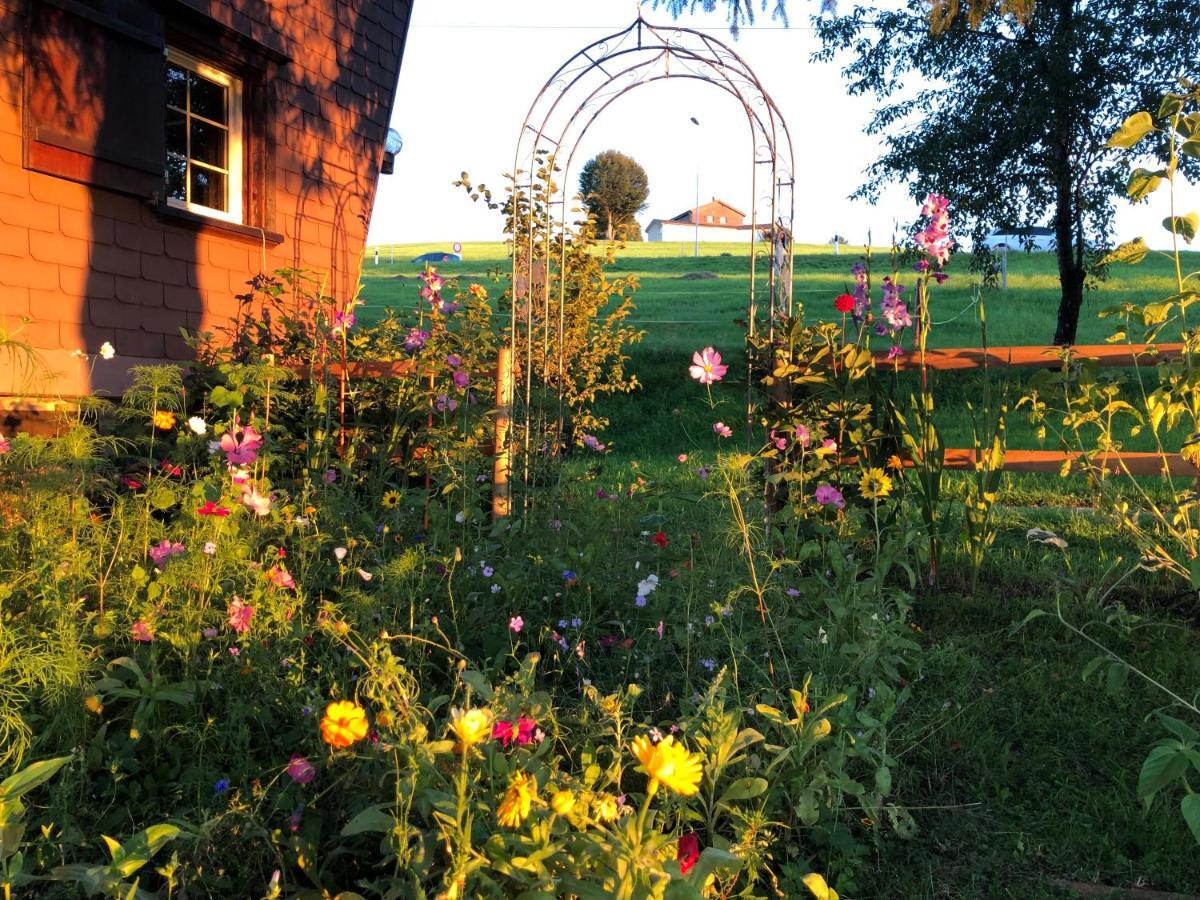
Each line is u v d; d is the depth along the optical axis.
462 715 1.91
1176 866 2.78
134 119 6.00
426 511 4.59
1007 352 5.07
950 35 14.14
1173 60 13.20
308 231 7.82
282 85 7.41
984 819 3.04
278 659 3.01
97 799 2.63
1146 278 31.38
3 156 5.23
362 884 2.12
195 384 5.87
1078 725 3.61
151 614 3.03
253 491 3.68
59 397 4.82
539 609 3.81
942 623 4.57
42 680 2.60
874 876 2.74
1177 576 4.86
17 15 5.27
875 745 3.08
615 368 10.64
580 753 2.79
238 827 2.31
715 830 2.76
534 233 7.02
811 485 4.99
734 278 40.34
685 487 7.03
